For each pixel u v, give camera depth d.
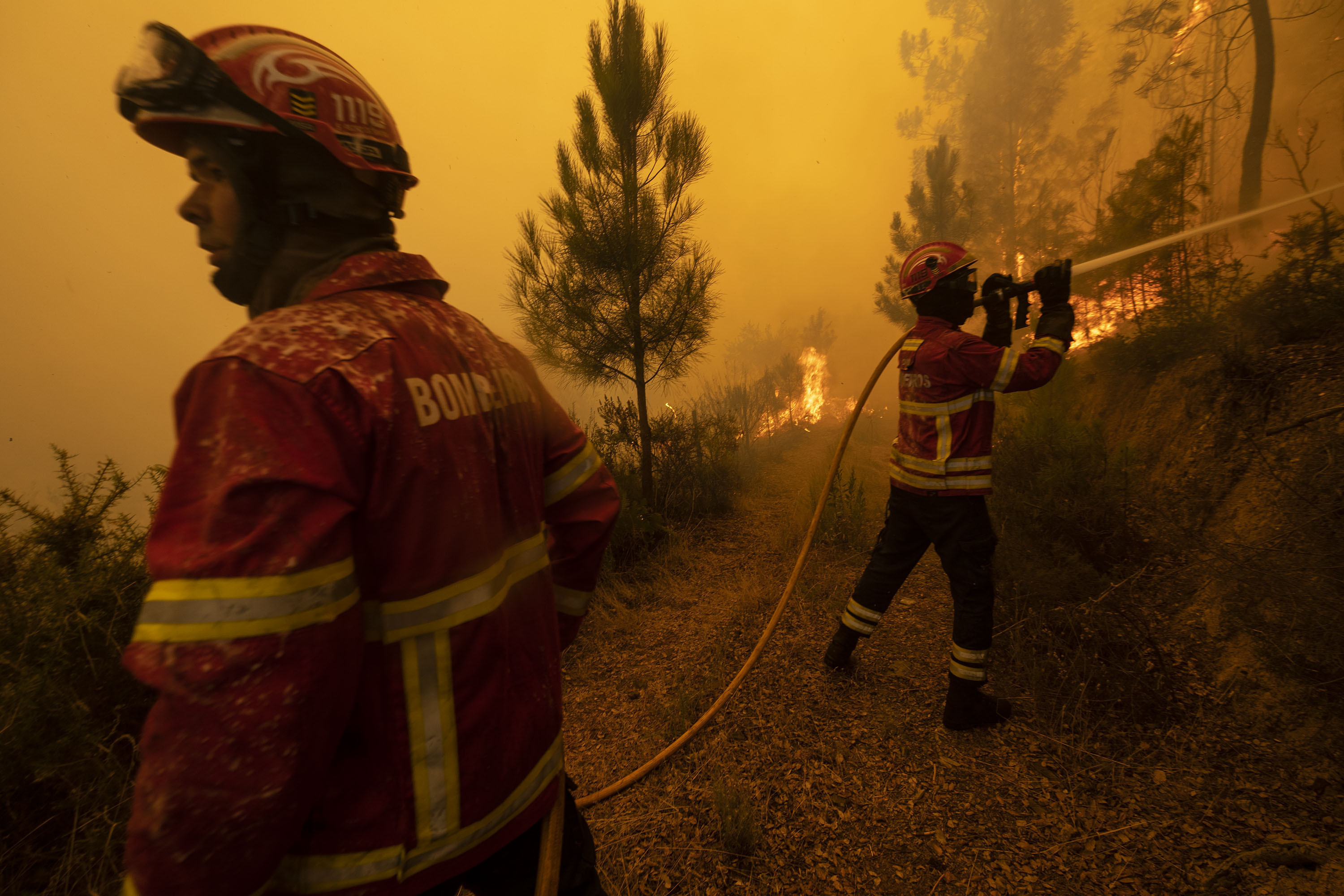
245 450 0.59
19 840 1.94
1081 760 2.20
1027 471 3.76
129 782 2.06
